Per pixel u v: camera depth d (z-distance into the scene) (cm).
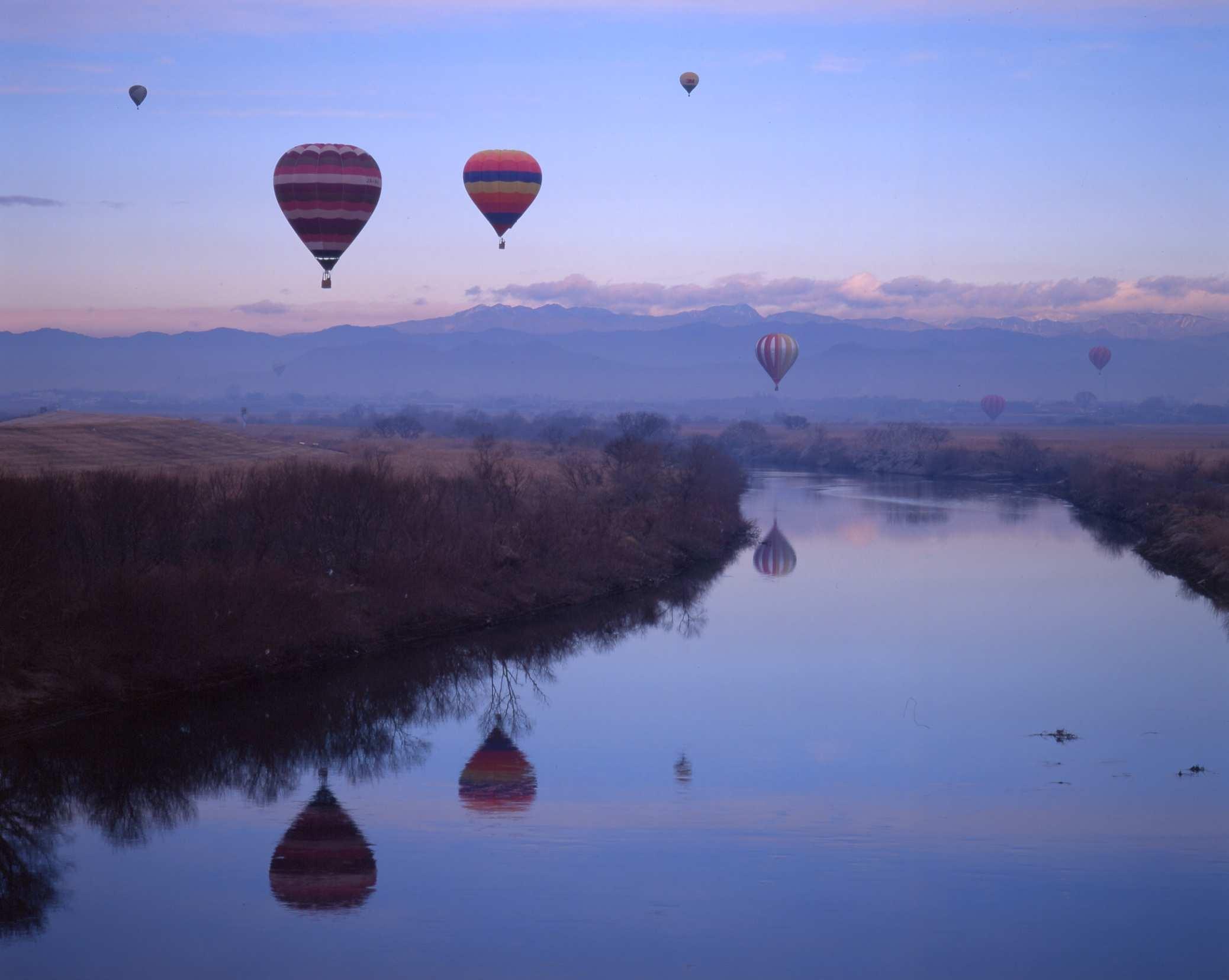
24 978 1532
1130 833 2070
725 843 2012
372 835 2064
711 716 2956
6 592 2891
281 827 2130
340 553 3988
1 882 1869
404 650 3666
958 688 3256
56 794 2345
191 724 2853
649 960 1577
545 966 1565
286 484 4062
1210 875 1877
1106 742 2717
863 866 1906
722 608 4553
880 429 15712
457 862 1934
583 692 3231
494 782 2411
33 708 2792
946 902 1770
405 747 2709
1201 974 1555
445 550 4269
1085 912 1717
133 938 1653
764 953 1605
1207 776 2458
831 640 3956
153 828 2138
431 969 1558
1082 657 3656
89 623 3067
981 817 2173
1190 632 4069
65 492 3422
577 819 2159
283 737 2783
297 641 3416
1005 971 1559
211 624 3238
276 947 1619
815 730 2831
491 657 3638
